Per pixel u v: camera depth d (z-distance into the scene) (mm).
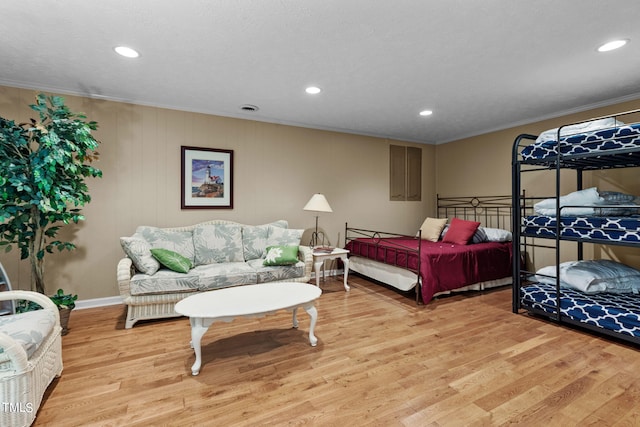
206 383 1851
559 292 2686
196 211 3697
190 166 3650
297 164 4336
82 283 3180
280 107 3629
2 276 2139
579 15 1866
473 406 1638
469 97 3297
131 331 2609
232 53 2342
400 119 4117
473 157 4934
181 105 3547
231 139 3893
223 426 1492
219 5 1769
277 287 2529
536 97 3297
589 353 2213
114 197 3297
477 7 1793
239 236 3611
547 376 1918
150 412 1591
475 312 3062
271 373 1959
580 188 3393
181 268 2873
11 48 2244
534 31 2047
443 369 2000
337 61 2479
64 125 2416
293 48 2270
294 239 3682
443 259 3383
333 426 1489
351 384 1837
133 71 2648
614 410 1604
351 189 4770
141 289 2646
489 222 4688
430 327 2688
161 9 1801
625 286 2740
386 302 3385
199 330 1944
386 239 4539
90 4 1749
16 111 2898
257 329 2654
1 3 1730
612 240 2355
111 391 1768
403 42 2189
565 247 3834
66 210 2799
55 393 1742
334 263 4684
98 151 3217
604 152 2365
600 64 2531
